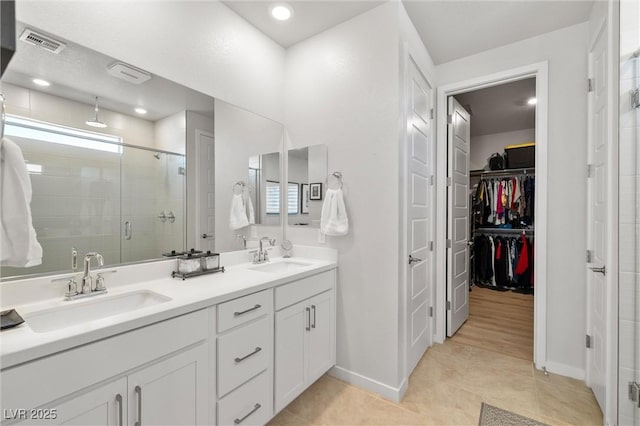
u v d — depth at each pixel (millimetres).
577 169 2090
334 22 2098
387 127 1892
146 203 1555
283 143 2424
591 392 1917
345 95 2080
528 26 2133
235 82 2020
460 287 2982
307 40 2295
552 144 2182
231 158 2000
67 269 1258
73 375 861
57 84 1240
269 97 2291
